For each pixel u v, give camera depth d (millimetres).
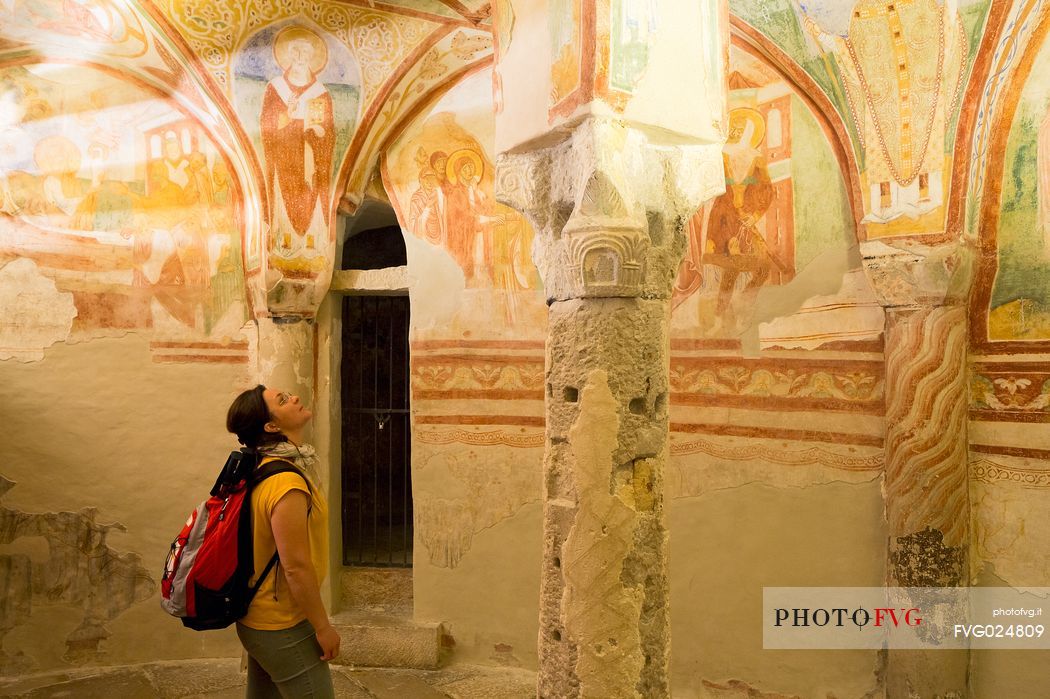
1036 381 3730
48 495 5336
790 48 4277
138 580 5492
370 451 7543
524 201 3207
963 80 3703
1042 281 3717
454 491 5523
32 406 5309
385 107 5344
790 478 4531
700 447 4824
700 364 4832
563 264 3035
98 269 5438
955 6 3641
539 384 5352
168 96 5559
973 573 3949
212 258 5625
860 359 4301
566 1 2936
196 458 5574
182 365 5574
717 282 4781
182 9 4738
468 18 4887
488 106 5453
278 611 2838
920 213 3881
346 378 7566
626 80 2906
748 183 4691
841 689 4340
